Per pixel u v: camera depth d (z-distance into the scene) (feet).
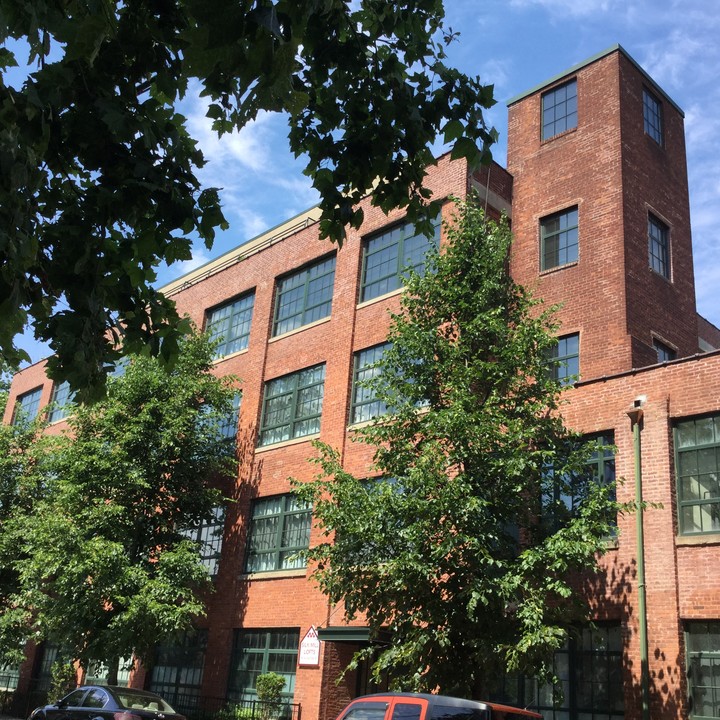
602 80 78.33
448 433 47.19
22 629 82.69
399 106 22.09
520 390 50.75
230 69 13.39
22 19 14.21
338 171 22.50
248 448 85.61
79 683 91.97
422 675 44.65
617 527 49.42
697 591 48.83
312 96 22.21
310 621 69.36
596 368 68.49
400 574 43.70
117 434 73.41
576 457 48.49
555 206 77.20
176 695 80.59
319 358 82.02
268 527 79.82
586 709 51.19
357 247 82.84
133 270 20.01
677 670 47.70
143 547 74.28
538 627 41.06
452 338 52.85
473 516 44.01
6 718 94.32
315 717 63.98
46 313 18.61
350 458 73.87
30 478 90.43
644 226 74.59
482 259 53.31
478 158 22.89
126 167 18.78
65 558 65.62
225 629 77.92
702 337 99.76
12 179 14.21
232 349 96.07
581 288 72.13
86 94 18.07
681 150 84.07
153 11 18.76
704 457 51.80
